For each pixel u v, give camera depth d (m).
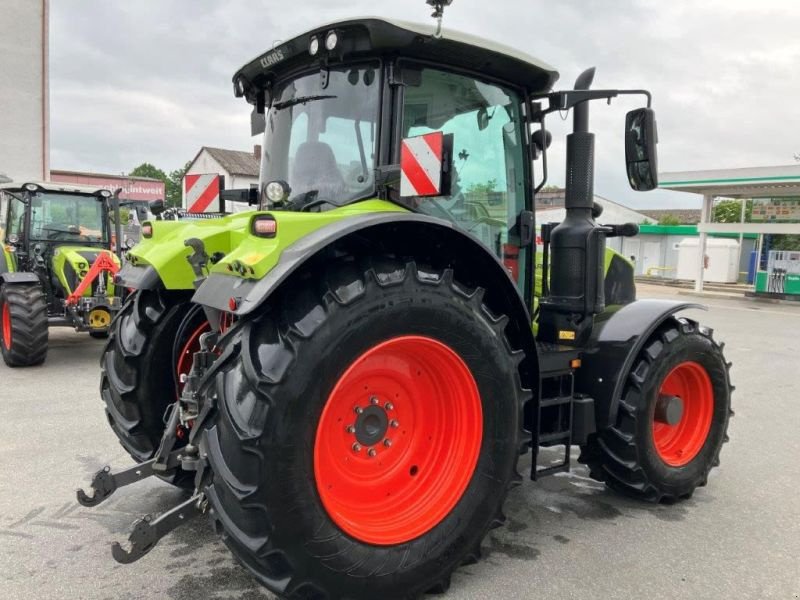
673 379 3.70
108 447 4.34
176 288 3.21
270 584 2.19
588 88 3.41
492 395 2.65
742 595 2.66
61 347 8.25
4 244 7.88
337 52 2.76
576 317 3.38
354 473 2.54
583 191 3.39
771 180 17.27
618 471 3.45
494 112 3.17
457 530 2.59
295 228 2.31
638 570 2.85
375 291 2.31
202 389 2.34
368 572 2.35
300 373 2.14
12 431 4.67
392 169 2.66
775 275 18.11
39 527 3.16
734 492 3.81
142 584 2.65
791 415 5.60
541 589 2.68
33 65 20.59
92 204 8.41
